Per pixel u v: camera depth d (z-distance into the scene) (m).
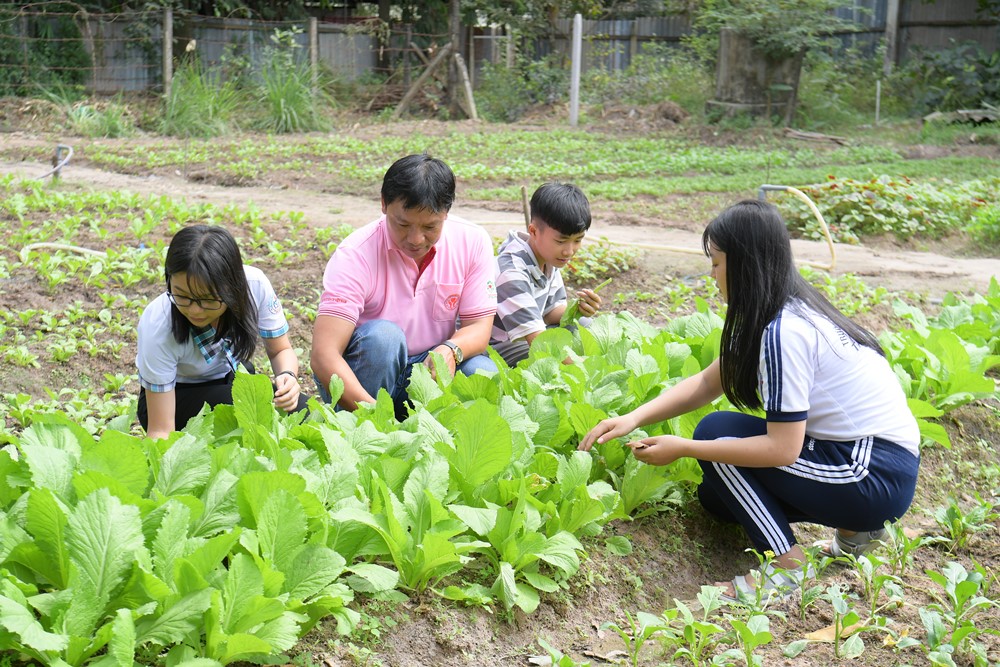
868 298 7.00
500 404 3.32
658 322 6.70
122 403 4.85
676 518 3.64
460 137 16.44
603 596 3.13
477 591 2.84
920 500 4.11
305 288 6.88
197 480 2.69
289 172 12.55
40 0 17.38
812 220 10.32
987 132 16.58
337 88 19.25
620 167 13.67
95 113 15.91
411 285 4.11
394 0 20.64
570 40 22.08
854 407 3.15
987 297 5.93
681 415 3.69
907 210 10.18
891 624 3.01
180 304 3.26
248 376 3.02
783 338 3.02
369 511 2.84
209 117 16.38
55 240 7.65
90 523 2.28
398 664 2.58
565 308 4.70
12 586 2.16
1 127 15.51
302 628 2.50
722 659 2.65
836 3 17.50
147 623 2.23
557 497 3.15
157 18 17.94
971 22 19.64
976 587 2.79
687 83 19.70
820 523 3.34
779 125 17.44
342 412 3.20
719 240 3.09
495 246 7.97
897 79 19.56
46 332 5.77
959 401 4.55
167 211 8.79
